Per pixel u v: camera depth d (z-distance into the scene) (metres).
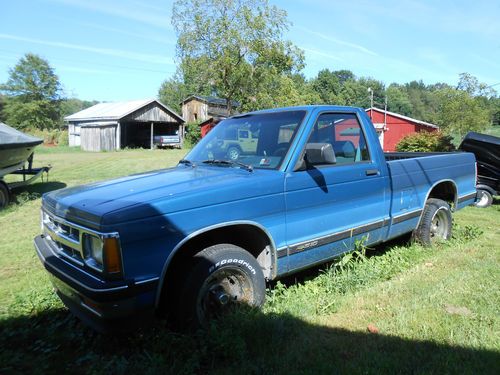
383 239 5.05
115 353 3.35
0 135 10.41
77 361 3.21
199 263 3.33
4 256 5.91
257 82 28.83
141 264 3.01
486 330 3.48
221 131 4.93
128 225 2.96
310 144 3.96
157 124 42.28
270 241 3.77
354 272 4.57
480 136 9.85
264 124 4.51
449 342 3.32
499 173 9.70
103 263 2.90
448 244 6.01
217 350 3.11
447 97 34.97
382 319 3.73
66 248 3.46
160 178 3.89
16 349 3.46
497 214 8.87
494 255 5.56
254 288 3.66
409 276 4.78
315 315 3.84
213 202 3.38
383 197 4.89
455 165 6.34
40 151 33.94
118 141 35.94
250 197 3.60
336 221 4.32
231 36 27.19
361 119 4.83
